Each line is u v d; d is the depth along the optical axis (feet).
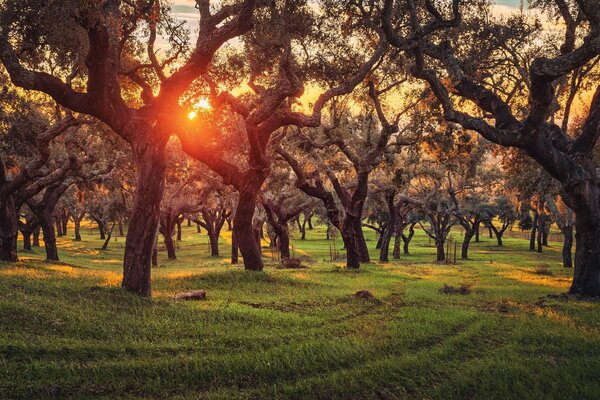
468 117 60.64
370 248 250.16
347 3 69.05
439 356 34.27
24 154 97.50
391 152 112.78
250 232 78.02
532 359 33.60
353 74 83.15
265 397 26.91
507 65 79.97
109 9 49.08
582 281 61.62
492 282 83.10
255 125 68.33
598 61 71.97
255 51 77.92
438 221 174.60
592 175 60.64
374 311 48.96
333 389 27.91
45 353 30.25
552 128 67.62
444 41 68.23
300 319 42.45
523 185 109.19
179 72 51.90
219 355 32.24
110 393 26.55
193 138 75.72
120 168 120.26
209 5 58.95
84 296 44.68
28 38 52.13
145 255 49.70
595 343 37.42
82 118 83.82
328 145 99.14
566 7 58.90
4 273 60.70
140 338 34.78
